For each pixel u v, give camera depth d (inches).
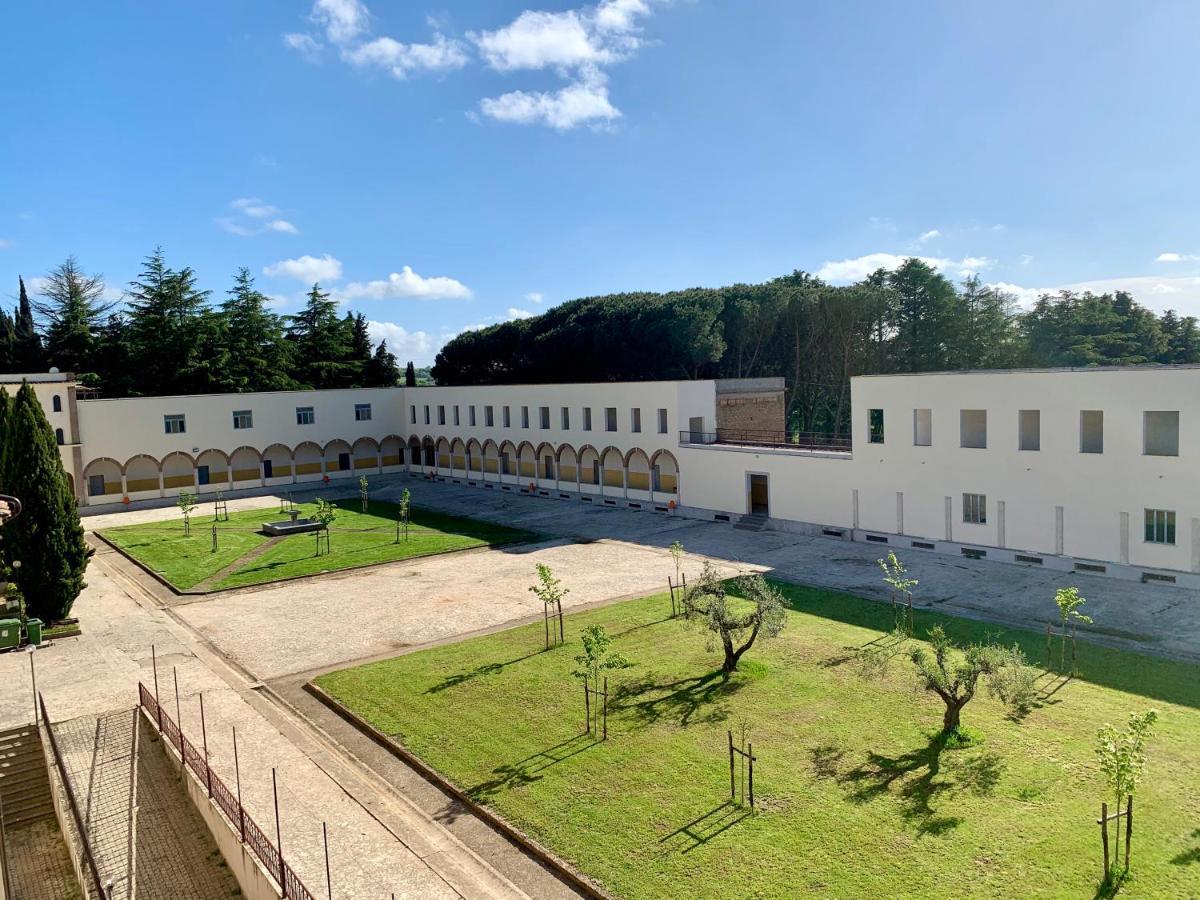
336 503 2204.7
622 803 593.0
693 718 724.7
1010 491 1256.2
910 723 695.1
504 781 637.3
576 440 2133.4
